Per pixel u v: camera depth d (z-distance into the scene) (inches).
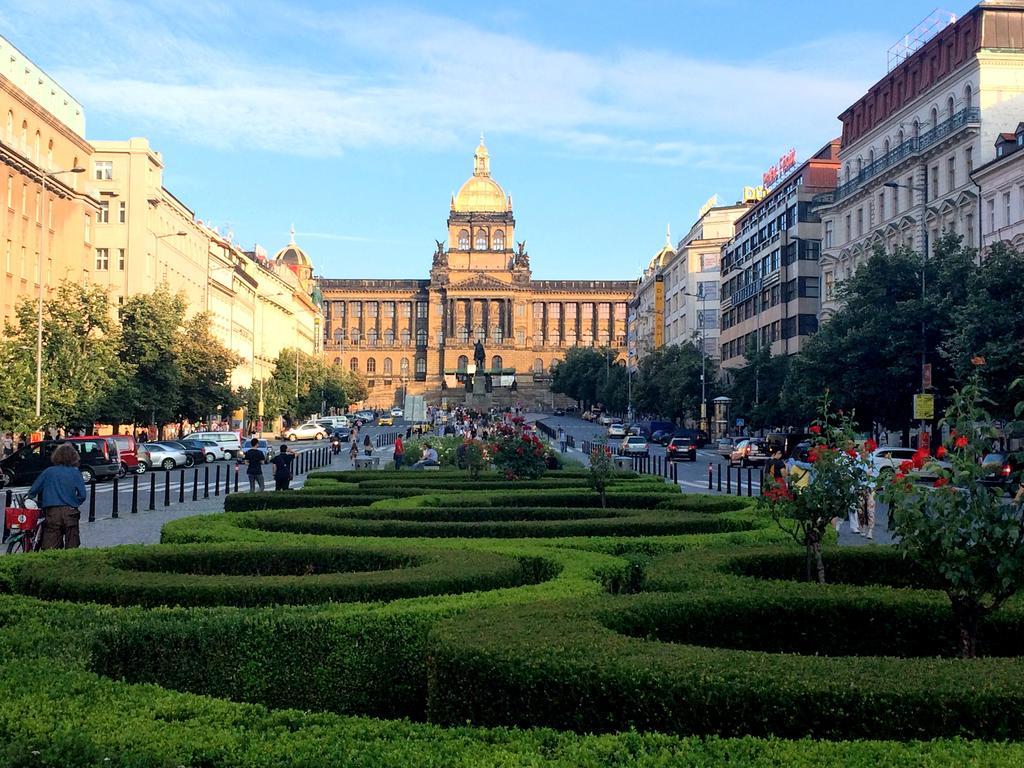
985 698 275.7
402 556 572.7
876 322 2134.6
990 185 2406.5
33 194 2851.9
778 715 281.3
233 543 620.1
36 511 748.0
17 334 2491.4
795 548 585.9
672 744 262.5
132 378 2790.4
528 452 1368.1
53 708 287.1
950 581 384.8
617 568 544.1
